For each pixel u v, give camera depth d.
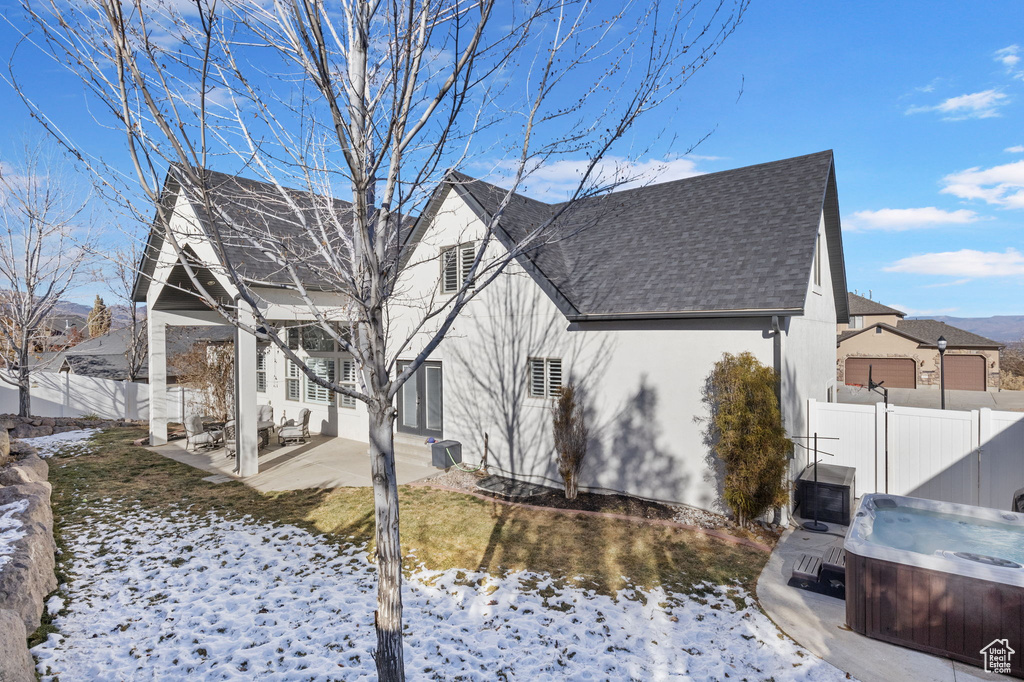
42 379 19.83
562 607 6.65
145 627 6.16
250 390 12.68
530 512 10.00
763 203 11.66
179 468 13.41
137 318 23.88
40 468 11.98
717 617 6.55
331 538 8.80
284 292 12.39
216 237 3.29
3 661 4.52
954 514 7.86
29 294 17.75
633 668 5.46
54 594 6.81
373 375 3.90
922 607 5.86
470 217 13.26
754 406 9.12
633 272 11.48
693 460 10.18
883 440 10.46
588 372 11.50
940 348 20.86
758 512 9.10
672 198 13.66
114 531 9.05
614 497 11.01
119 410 20.83
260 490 11.51
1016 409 25.22
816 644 6.02
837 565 7.11
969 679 5.42
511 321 12.72
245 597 6.86
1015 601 5.44
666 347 10.45
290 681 5.13
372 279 3.80
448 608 6.62
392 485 4.00
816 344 12.55
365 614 6.42
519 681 5.21
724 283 9.94
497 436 13.04
